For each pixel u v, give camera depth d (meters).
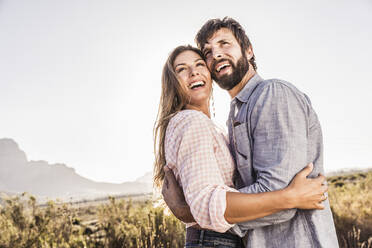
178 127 1.39
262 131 1.33
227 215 1.14
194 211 1.17
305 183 1.21
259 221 1.24
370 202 6.59
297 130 1.28
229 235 1.41
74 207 6.35
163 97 1.88
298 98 1.35
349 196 7.36
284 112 1.30
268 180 1.22
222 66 1.74
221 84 1.79
